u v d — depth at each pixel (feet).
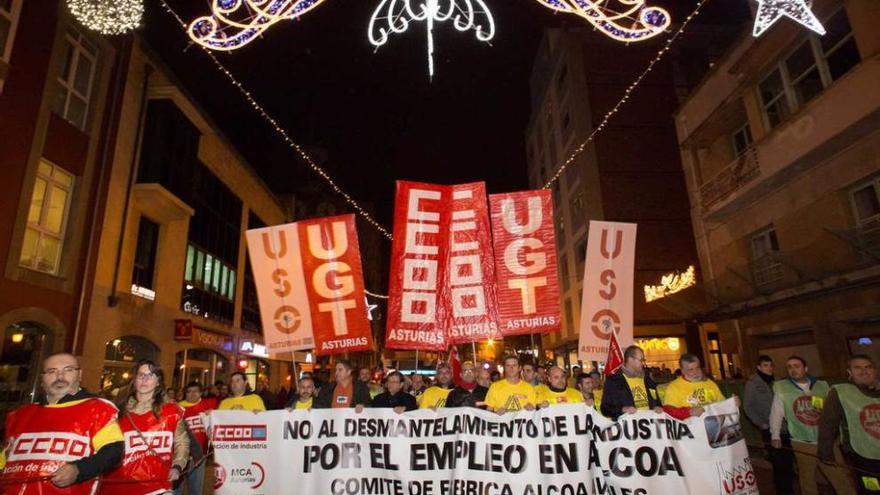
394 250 23.47
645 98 95.45
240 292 81.00
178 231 59.16
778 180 42.60
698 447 16.93
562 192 110.01
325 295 23.68
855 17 34.96
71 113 43.06
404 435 18.17
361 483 18.01
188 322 57.26
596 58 98.17
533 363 23.31
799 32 39.83
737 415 17.24
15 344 36.40
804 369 20.72
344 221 24.16
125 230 48.42
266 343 23.71
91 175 44.45
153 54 53.93
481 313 23.13
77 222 42.47
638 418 17.33
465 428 17.97
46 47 39.22
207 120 65.67
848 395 16.48
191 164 61.05
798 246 41.27
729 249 50.62
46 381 12.76
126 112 49.19
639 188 90.63
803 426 20.17
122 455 12.58
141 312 51.06
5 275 34.78
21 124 36.70
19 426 12.53
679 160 92.17
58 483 11.10
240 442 18.71
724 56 50.72
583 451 17.22
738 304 46.70
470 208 23.99
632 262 23.86
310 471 18.26
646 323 82.12
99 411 12.71
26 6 37.65
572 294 103.55
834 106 36.11
